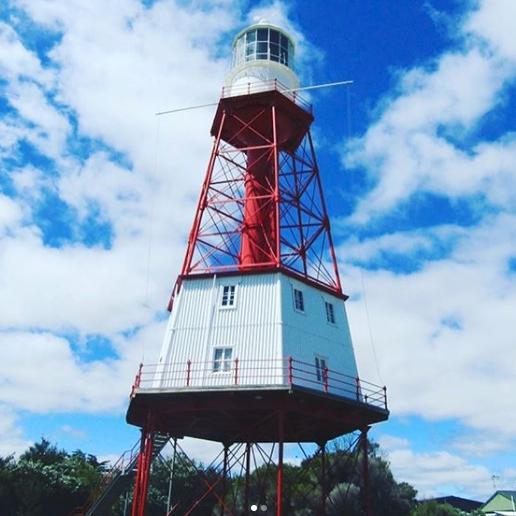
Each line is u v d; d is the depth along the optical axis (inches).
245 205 1501.0
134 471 1502.2
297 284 1360.7
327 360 1316.4
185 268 1385.3
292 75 1637.6
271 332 1253.7
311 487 2288.4
